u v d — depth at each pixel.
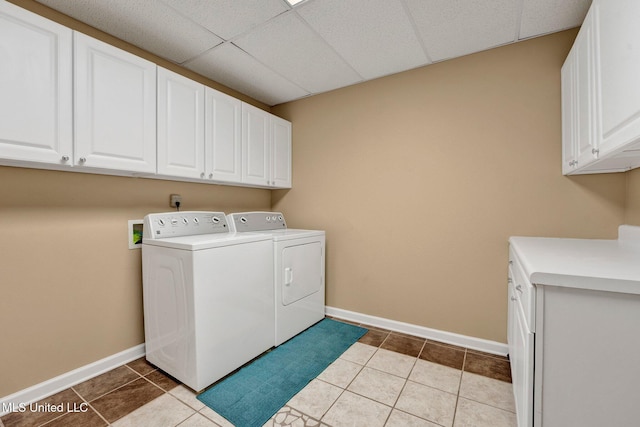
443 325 2.30
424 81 2.33
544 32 1.87
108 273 1.91
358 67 2.34
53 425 1.40
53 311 1.67
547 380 0.94
